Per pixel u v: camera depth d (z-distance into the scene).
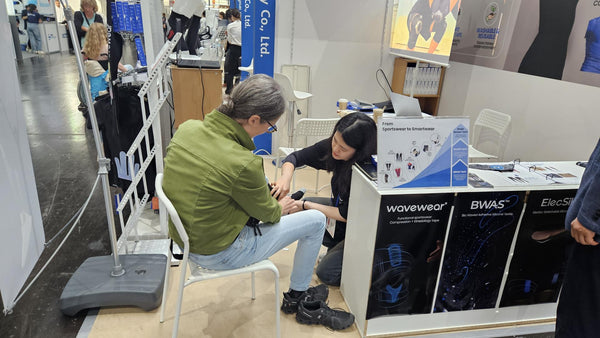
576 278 1.45
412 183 1.56
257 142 4.14
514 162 1.98
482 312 1.86
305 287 1.86
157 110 2.08
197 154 1.34
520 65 3.06
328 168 2.07
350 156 1.85
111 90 2.33
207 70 2.54
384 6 3.91
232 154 1.32
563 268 1.83
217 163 1.31
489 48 3.40
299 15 3.80
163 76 2.40
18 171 1.88
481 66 3.51
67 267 2.22
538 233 1.73
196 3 2.47
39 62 9.34
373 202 1.59
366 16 3.91
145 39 2.00
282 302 1.94
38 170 3.49
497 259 1.74
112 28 2.24
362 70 4.10
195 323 1.82
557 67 2.73
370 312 1.72
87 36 3.71
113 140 2.43
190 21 2.58
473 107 3.65
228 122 1.36
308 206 2.03
